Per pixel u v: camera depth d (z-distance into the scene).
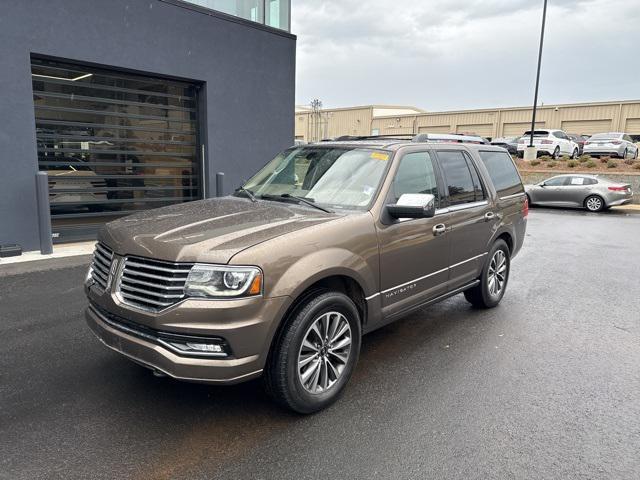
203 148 10.82
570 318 5.54
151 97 9.95
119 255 3.23
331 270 3.33
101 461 2.81
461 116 44.84
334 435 3.13
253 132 11.56
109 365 4.04
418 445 3.04
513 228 5.91
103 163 9.35
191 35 10.01
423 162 4.51
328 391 3.45
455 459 2.91
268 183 4.58
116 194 9.64
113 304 3.13
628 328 5.22
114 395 3.55
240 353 2.92
